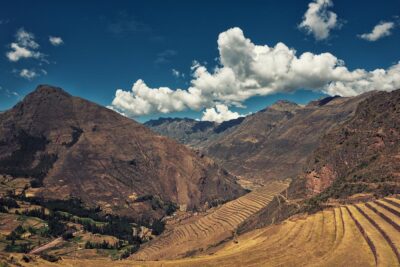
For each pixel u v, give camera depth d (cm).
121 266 10600
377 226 10244
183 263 10662
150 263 10900
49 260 10900
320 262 9025
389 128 17312
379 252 8438
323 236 11112
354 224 11275
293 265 9312
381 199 12938
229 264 10081
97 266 10662
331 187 16888
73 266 10525
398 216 10688
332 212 13462
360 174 16038
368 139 18162
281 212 18788
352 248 9350
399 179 14100
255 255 10619
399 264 7731
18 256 10650
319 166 19888
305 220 13400
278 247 11094
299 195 19788
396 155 15488
